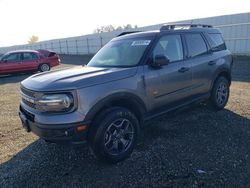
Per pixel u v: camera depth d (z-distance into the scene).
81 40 37.97
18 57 15.51
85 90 3.34
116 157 3.63
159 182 3.17
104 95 3.48
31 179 3.40
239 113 5.54
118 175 3.37
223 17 19.59
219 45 5.79
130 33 5.14
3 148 4.42
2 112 6.81
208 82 5.30
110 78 3.61
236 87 8.53
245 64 14.41
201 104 6.15
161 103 4.30
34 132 3.53
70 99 3.26
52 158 3.93
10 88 11.04
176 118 5.30
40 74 4.16
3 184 3.33
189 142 4.20
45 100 3.30
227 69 5.77
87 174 3.44
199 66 4.99
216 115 5.43
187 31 5.04
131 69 3.89
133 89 3.80
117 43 4.83
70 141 3.32
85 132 3.36
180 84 4.59
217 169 3.37
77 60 27.11
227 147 3.97
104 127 3.46
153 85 4.10
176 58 4.62
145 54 4.14
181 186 3.06
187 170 3.39
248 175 3.21
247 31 18.36
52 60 17.00
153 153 3.88
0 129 5.38
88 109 3.34
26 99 3.69
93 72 3.78
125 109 3.72
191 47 4.96
